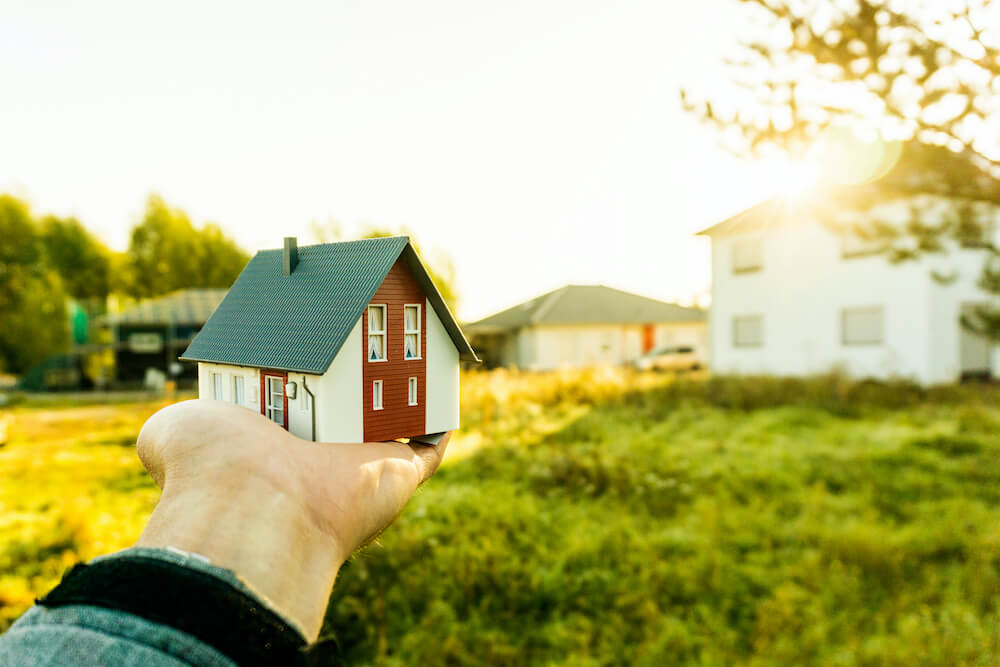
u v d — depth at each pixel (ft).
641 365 84.64
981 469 26.27
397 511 3.37
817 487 25.05
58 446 39.04
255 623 1.67
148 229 130.21
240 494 2.62
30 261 114.32
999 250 13.04
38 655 1.43
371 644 16.14
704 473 26.84
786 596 17.12
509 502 22.94
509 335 103.30
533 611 17.61
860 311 57.82
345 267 5.19
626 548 20.34
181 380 102.42
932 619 15.85
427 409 5.25
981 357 58.08
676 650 15.76
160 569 1.72
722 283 70.79
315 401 4.55
